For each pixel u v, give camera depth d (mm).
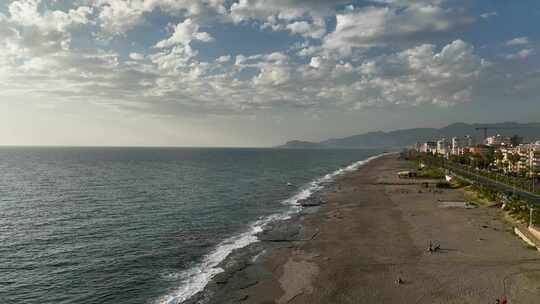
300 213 78688
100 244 55000
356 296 36781
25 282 41188
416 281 40125
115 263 46875
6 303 36250
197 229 64250
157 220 71250
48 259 48344
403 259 47188
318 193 109562
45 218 72500
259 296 37156
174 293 38156
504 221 67375
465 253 49000
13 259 48344
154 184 128875
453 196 99250
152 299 36875
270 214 77812
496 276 40938
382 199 95812
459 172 162625
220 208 84375
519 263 44875
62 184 125625
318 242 55500
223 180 145500
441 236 57438
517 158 177125
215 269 44656
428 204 86938
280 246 53781
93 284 40594
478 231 60125
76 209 81812
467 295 36562
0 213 76938
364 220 70062
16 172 170000
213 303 35844
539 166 158500
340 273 42812
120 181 136875
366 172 186000
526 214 65312
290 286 39438
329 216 74812
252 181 143250
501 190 100938
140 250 52125
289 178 156750
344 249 51781
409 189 115000
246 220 71688
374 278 41156
